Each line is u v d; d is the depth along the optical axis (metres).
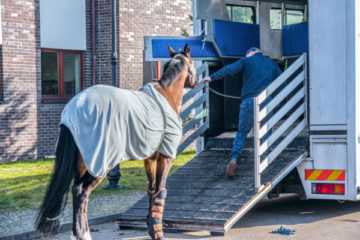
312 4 7.45
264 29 9.56
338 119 7.18
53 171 5.19
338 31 7.22
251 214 7.87
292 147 7.73
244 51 9.19
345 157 7.12
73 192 5.35
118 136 5.33
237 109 9.53
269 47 9.62
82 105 5.23
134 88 16.84
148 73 16.84
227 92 9.34
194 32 9.18
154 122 5.66
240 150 7.48
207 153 8.42
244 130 7.62
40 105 15.62
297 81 7.57
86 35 16.61
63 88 16.41
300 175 7.51
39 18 15.59
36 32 15.50
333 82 7.24
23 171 12.83
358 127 7.09
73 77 16.61
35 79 15.48
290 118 7.49
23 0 15.21
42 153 15.70
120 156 5.39
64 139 5.19
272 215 7.76
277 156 7.55
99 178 5.39
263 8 9.59
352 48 7.08
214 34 8.66
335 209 8.25
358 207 8.41
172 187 7.34
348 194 7.11
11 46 14.99
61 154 5.18
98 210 7.96
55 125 15.98
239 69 7.93
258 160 6.77
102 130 5.21
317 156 7.37
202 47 8.69
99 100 5.28
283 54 9.84
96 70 16.77
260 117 6.93
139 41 16.95
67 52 16.42
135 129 5.48
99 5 16.58
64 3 16.09
